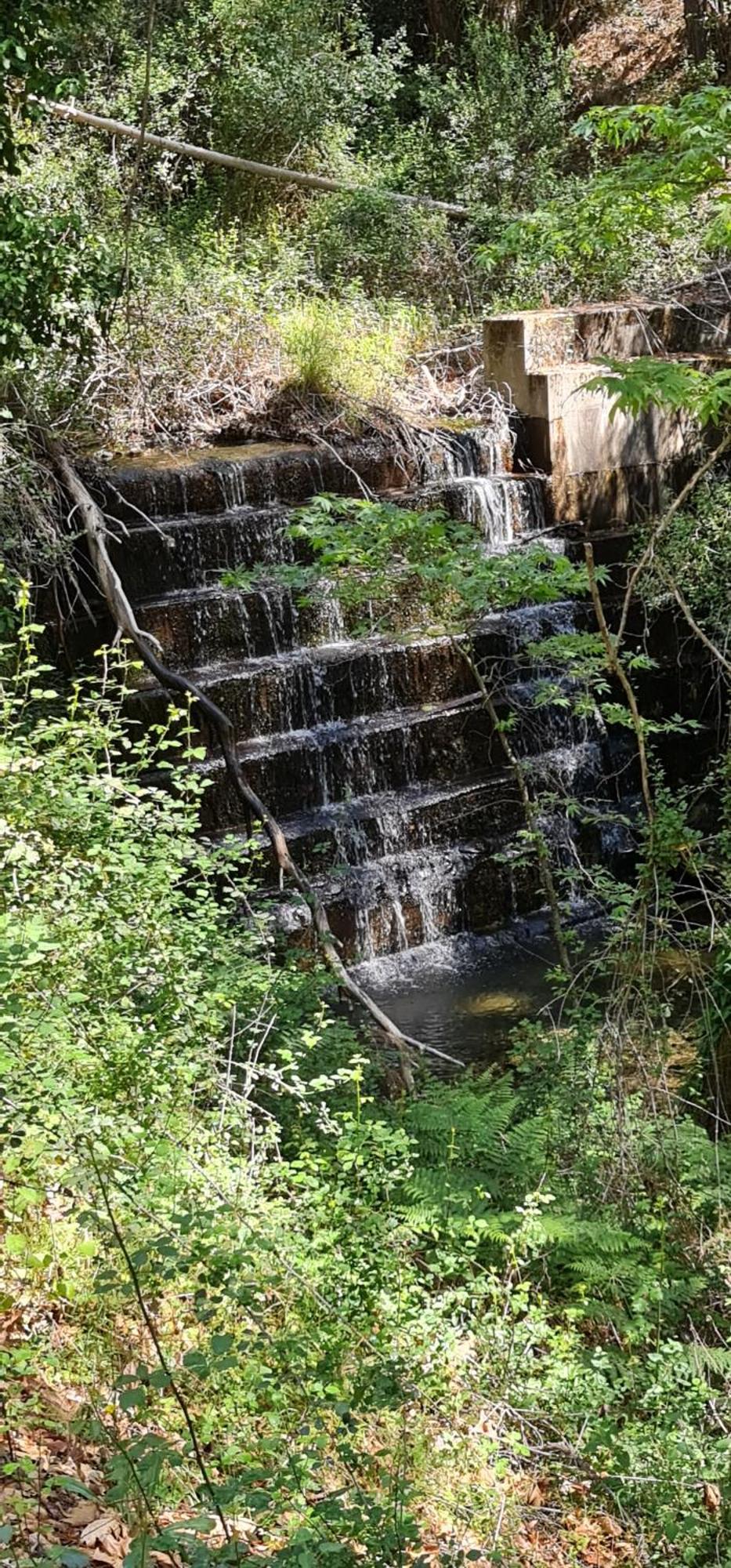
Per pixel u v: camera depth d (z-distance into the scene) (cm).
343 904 1241
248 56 2069
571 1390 556
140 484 1342
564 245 795
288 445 1507
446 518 954
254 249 1812
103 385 1440
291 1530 389
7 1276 475
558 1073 770
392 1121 746
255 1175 586
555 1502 521
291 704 1320
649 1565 499
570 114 2347
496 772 1413
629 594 732
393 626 956
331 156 2027
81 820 675
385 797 1341
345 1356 492
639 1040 751
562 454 1586
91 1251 457
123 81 1916
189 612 1298
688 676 1543
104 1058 545
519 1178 682
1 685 805
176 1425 441
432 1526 462
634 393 600
